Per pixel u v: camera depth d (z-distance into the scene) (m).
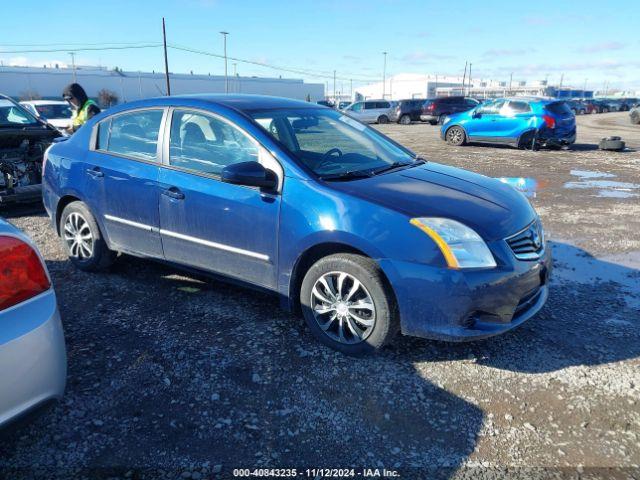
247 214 3.43
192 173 3.72
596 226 6.26
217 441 2.50
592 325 3.67
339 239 3.08
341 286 3.19
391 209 3.01
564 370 3.10
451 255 2.88
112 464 2.35
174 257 3.95
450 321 2.93
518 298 3.05
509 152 13.87
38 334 2.12
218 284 4.39
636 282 4.47
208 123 3.73
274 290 3.49
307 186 3.24
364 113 33.41
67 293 4.21
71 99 7.26
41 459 2.38
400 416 2.69
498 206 3.26
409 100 32.03
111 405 2.76
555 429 2.59
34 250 2.22
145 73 87.44
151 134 4.02
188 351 3.30
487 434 2.55
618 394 2.87
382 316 3.08
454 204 3.14
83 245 4.57
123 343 3.40
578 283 4.44
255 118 3.65
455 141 15.87
